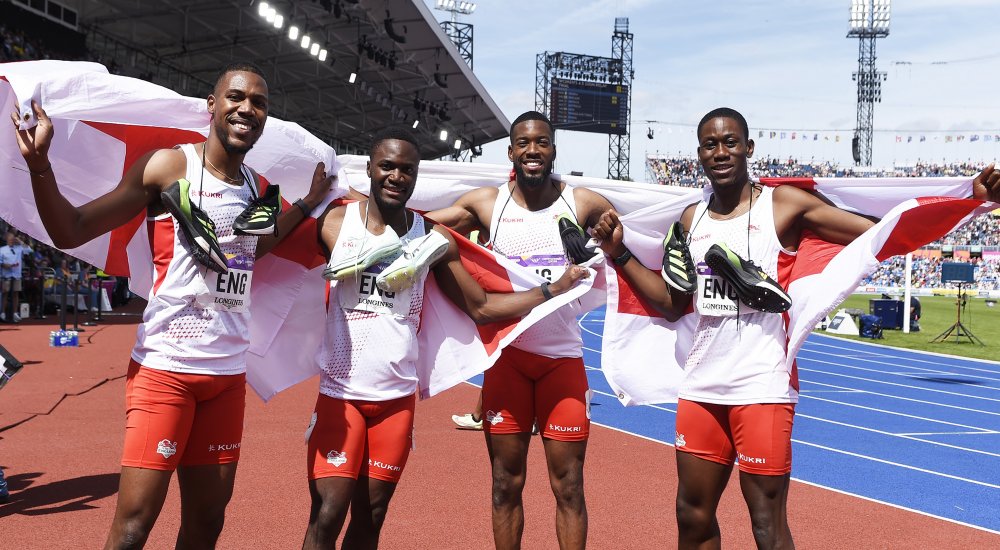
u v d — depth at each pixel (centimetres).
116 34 2209
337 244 320
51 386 884
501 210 379
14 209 308
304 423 741
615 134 5262
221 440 288
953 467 705
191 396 279
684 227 342
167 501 488
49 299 1802
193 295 279
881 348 1894
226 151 288
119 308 2178
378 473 309
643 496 543
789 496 582
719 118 317
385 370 309
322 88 2925
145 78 2423
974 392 1230
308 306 353
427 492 527
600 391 1098
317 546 295
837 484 624
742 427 307
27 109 247
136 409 271
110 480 518
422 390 364
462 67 2669
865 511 546
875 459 726
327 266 336
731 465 324
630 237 363
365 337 309
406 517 473
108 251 324
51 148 313
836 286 306
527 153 357
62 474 530
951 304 3947
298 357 357
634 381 377
